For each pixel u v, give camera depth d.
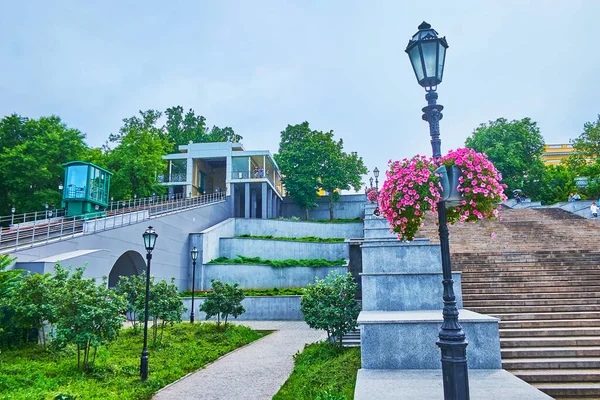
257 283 31.98
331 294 13.78
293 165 48.56
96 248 23.05
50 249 19.50
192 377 12.36
